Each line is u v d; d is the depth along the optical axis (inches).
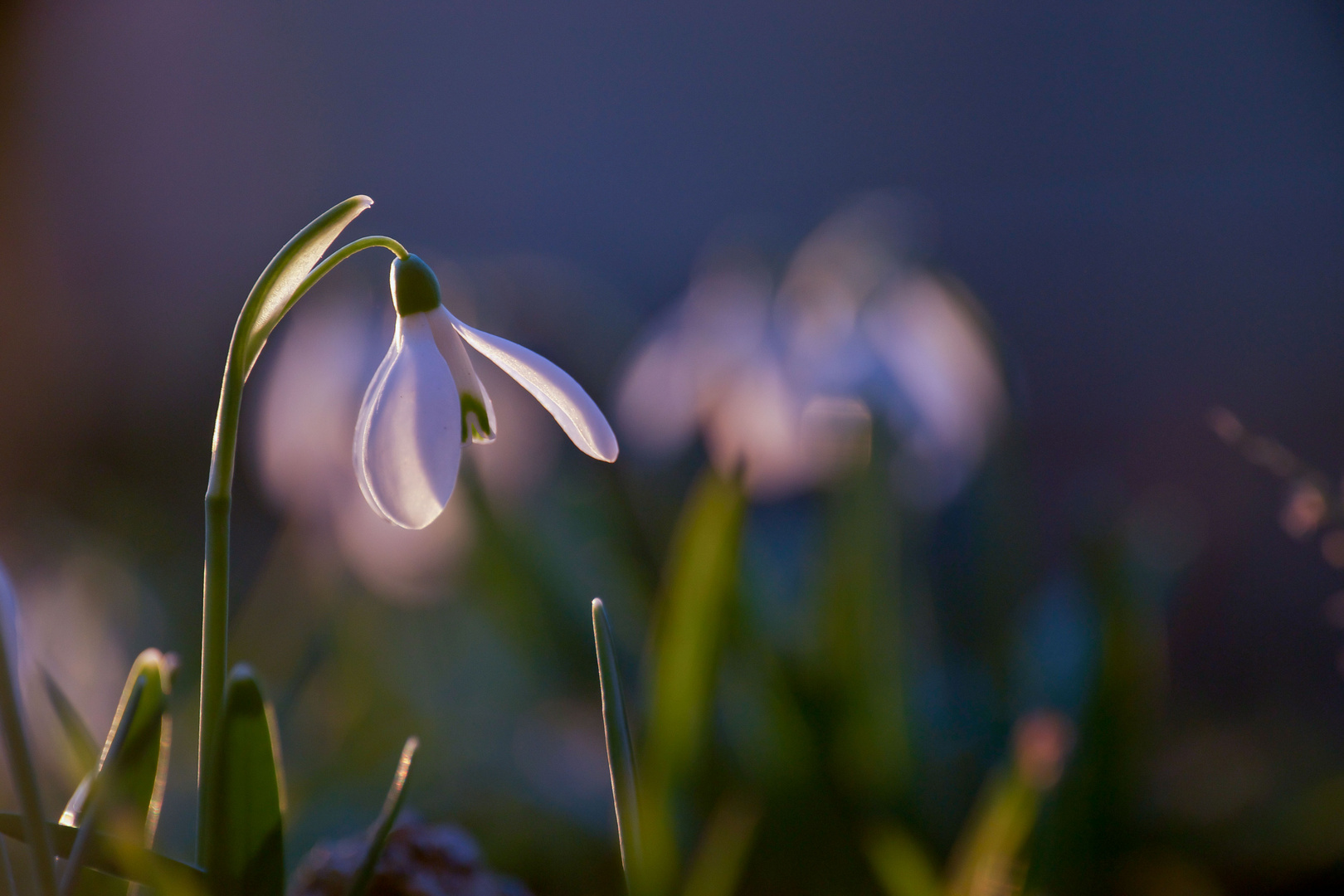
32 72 76.8
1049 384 60.8
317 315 29.3
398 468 14.0
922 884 17.4
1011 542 28.3
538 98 74.0
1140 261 60.7
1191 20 60.8
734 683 23.5
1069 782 21.3
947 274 28.4
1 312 74.7
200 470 69.8
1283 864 24.2
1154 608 25.4
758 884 22.7
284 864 14.3
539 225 73.6
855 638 22.7
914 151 67.0
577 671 28.0
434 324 14.2
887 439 24.6
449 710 31.3
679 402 30.3
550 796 26.3
